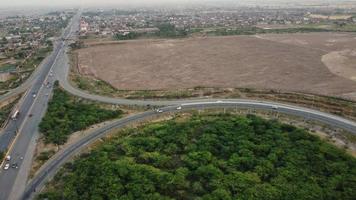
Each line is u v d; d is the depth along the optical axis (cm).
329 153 10425
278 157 10338
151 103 15788
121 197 8644
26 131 13175
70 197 8756
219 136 11669
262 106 14888
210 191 8962
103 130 13050
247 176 9319
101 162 10275
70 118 14050
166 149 11081
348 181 9050
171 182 9212
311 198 8438
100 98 16775
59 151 11531
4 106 16588
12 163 10781
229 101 15662
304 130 12175
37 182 9750
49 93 17900
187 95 16750
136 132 12875
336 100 15325
